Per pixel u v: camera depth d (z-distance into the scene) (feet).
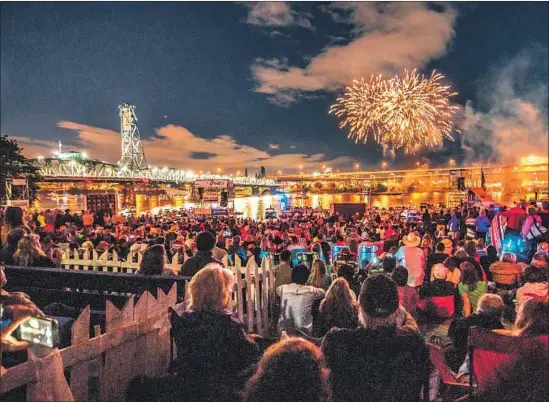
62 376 9.32
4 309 8.18
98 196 91.86
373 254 34.71
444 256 30.25
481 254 35.53
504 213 38.78
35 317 7.78
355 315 14.96
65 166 271.69
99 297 16.57
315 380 7.13
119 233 51.49
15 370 8.34
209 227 53.42
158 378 10.88
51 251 27.89
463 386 13.04
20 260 19.33
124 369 11.59
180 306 14.29
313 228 60.59
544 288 18.37
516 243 37.65
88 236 45.27
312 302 17.48
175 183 346.74
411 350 9.65
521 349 10.81
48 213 69.62
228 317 10.48
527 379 10.74
